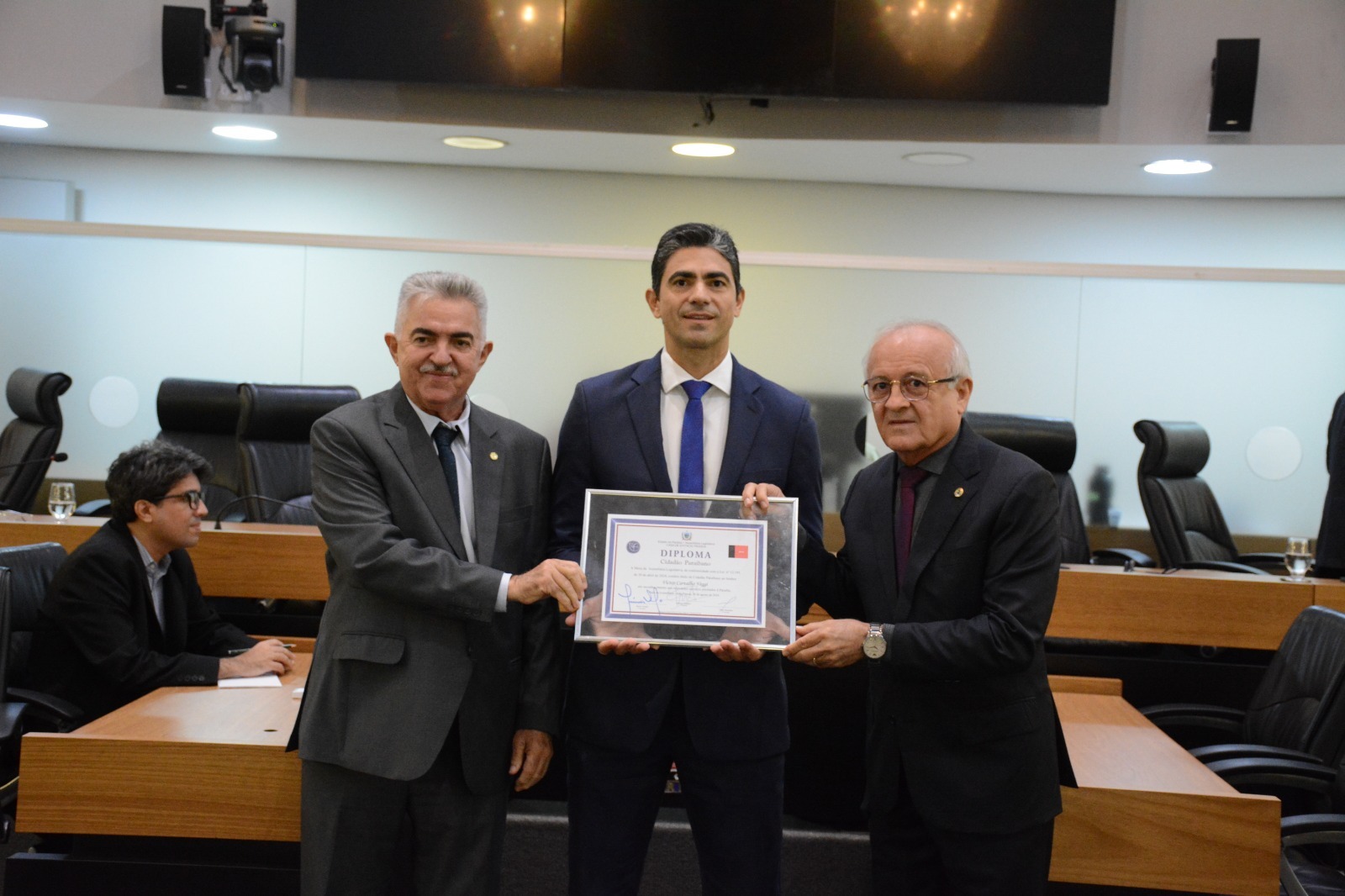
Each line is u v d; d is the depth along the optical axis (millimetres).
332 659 2043
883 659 1979
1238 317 4988
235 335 5121
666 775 2137
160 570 3004
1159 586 3209
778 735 2094
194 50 5051
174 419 4844
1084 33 5004
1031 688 2055
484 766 2068
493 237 6434
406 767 1976
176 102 5238
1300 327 4988
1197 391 5031
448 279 2094
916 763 2049
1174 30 5078
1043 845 2053
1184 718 2943
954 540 2049
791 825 2750
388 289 5027
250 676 2867
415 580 1968
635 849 2109
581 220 6449
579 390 2225
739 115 5367
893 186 6438
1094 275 4949
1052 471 4719
